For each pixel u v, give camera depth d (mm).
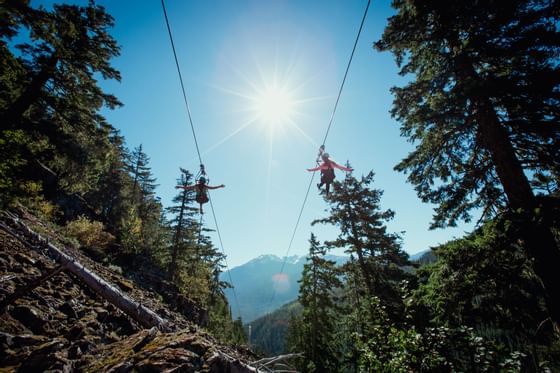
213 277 39188
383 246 18656
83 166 17438
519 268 7543
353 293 19906
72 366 3867
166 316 10594
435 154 10938
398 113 11195
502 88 8031
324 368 25359
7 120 13453
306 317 27969
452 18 9289
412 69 11914
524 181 8547
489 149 9422
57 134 15281
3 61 10859
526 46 8250
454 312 7426
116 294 6828
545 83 7570
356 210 19797
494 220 8047
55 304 6469
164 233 35625
